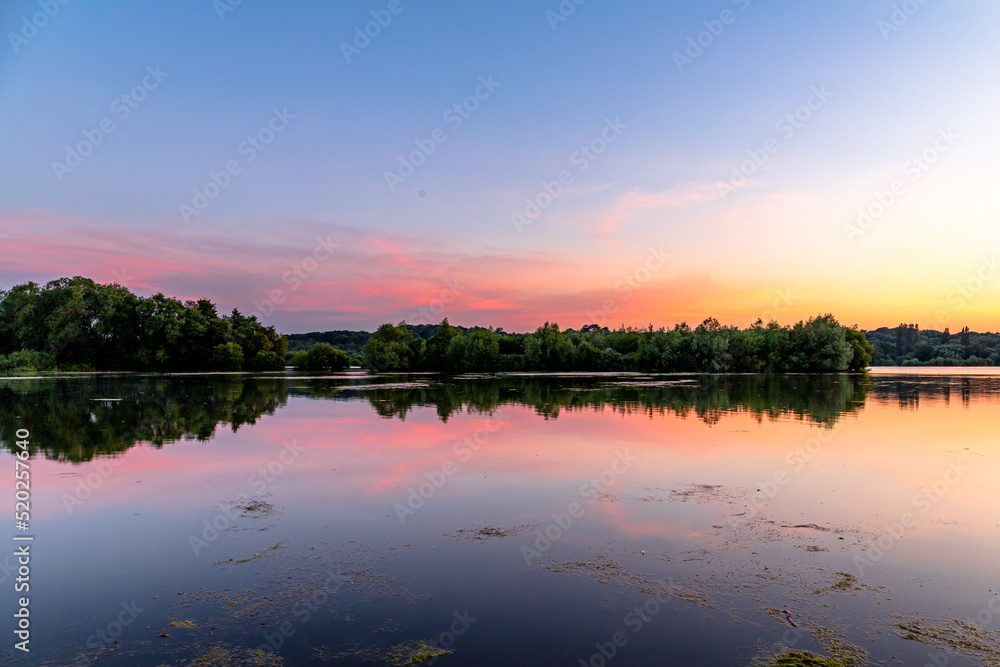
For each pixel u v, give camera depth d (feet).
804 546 36.35
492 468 58.03
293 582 31.24
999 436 77.66
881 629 26.18
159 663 23.44
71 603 28.86
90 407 114.42
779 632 25.90
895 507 44.45
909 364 474.90
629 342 367.45
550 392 155.84
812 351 299.17
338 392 155.63
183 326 287.48
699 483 51.80
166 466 59.36
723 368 306.14
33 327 269.44
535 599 29.12
